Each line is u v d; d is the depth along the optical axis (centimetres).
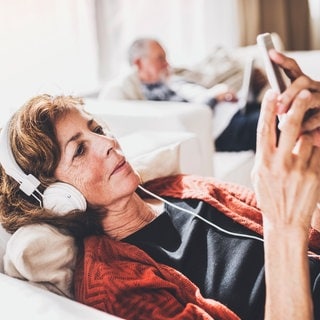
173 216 116
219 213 114
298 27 441
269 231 82
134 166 132
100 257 101
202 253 107
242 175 229
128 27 319
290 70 84
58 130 106
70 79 282
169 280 99
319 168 80
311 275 101
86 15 287
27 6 252
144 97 284
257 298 97
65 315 77
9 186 106
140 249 104
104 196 108
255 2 412
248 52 343
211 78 319
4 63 245
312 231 109
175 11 356
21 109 107
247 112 269
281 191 79
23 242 97
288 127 75
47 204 104
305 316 79
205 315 88
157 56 288
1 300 83
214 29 390
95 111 220
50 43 267
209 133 218
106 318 75
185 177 130
